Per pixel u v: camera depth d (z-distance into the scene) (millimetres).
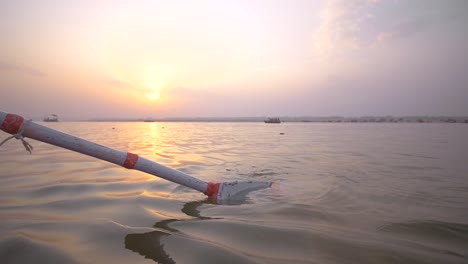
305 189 4539
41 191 4258
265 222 3012
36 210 3354
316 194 4227
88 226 2828
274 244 2463
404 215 3248
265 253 2293
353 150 10508
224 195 4051
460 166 6734
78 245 2404
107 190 4371
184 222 2998
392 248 2398
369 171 6105
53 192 4207
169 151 10141
